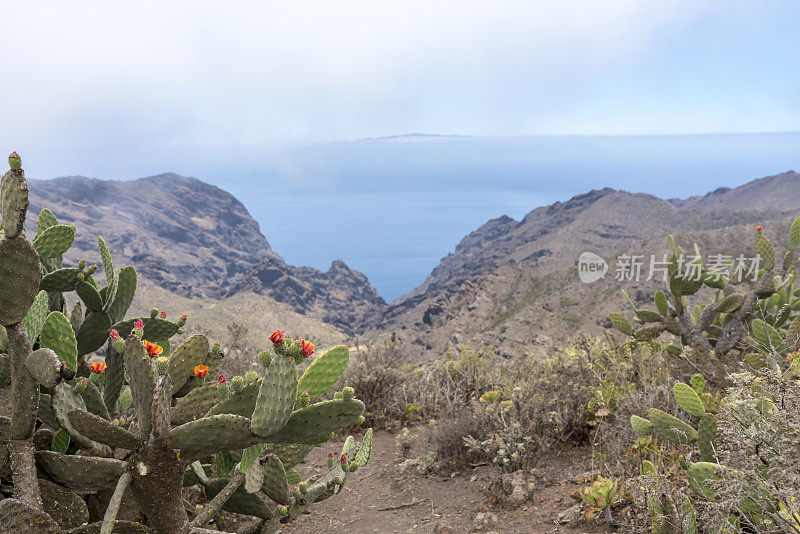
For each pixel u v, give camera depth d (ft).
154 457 6.95
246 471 8.86
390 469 16.31
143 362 6.85
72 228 10.73
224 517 10.11
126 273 10.81
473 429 15.84
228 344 21.54
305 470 17.28
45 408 8.28
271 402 6.90
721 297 21.38
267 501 10.12
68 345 8.00
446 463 15.57
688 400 10.18
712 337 20.98
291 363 6.98
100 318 10.61
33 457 7.22
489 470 14.73
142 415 6.98
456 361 23.41
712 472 8.35
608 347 18.42
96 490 7.41
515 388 15.84
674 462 10.29
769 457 7.25
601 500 9.80
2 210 6.63
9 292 6.70
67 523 7.63
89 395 8.39
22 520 6.43
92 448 7.66
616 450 12.17
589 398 15.07
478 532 11.16
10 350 7.02
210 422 6.87
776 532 6.94
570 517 10.65
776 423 7.26
